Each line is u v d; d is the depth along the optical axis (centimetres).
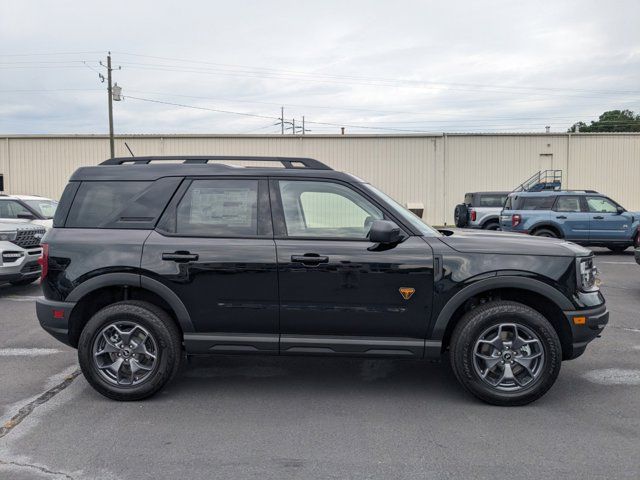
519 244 432
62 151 2867
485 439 370
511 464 334
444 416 412
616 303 853
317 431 385
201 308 434
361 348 430
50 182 2875
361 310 425
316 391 469
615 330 678
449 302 421
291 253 427
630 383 484
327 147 2798
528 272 418
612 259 1498
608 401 441
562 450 353
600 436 375
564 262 421
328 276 424
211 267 430
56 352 588
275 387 479
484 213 2038
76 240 445
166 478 319
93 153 2864
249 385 484
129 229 447
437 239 434
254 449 357
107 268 436
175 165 461
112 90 3309
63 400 447
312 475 322
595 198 1538
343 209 444
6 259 873
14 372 520
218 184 450
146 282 433
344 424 398
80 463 337
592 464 334
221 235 440
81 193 461
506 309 418
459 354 424
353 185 446
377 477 319
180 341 452
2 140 2858
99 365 441
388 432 383
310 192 447
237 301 432
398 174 2806
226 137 2786
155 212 449
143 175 459
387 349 429
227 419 407
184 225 445
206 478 319
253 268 427
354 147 2797
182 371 524
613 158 2762
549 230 1545
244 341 435
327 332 432
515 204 1591
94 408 429
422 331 426
